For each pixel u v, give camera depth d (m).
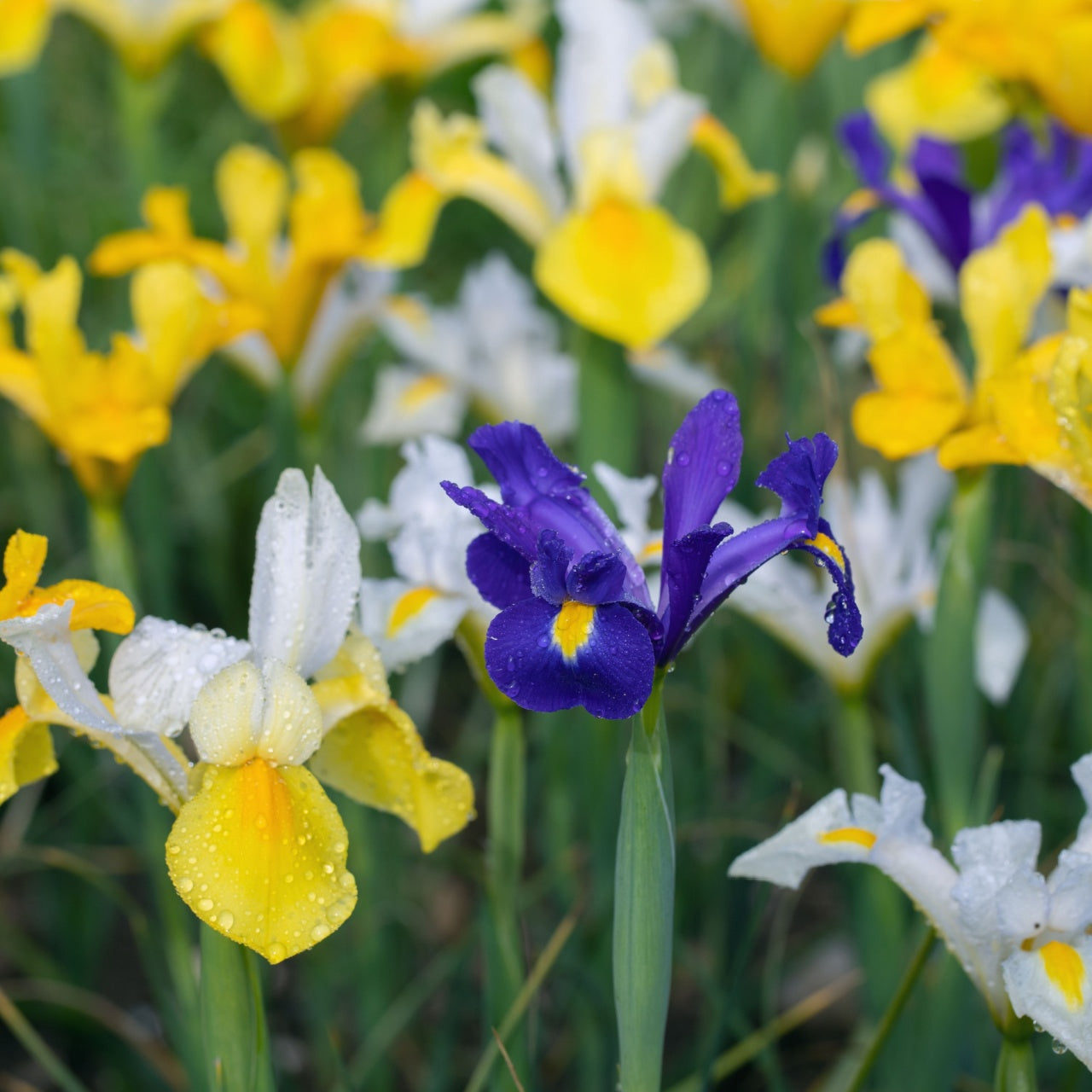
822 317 1.08
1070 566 1.20
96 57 2.06
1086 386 0.95
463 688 1.72
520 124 1.19
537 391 1.38
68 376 1.01
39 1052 1.03
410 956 1.34
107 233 1.75
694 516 0.86
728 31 1.81
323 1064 1.15
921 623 1.04
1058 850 1.24
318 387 1.21
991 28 1.10
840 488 1.06
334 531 0.88
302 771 0.86
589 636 0.83
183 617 1.67
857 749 1.05
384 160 1.51
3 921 1.30
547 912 1.37
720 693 1.39
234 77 1.42
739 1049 1.07
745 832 1.14
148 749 0.87
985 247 1.14
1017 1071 0.90
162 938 1.33
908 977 0.93
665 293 1.13
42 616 0.85
